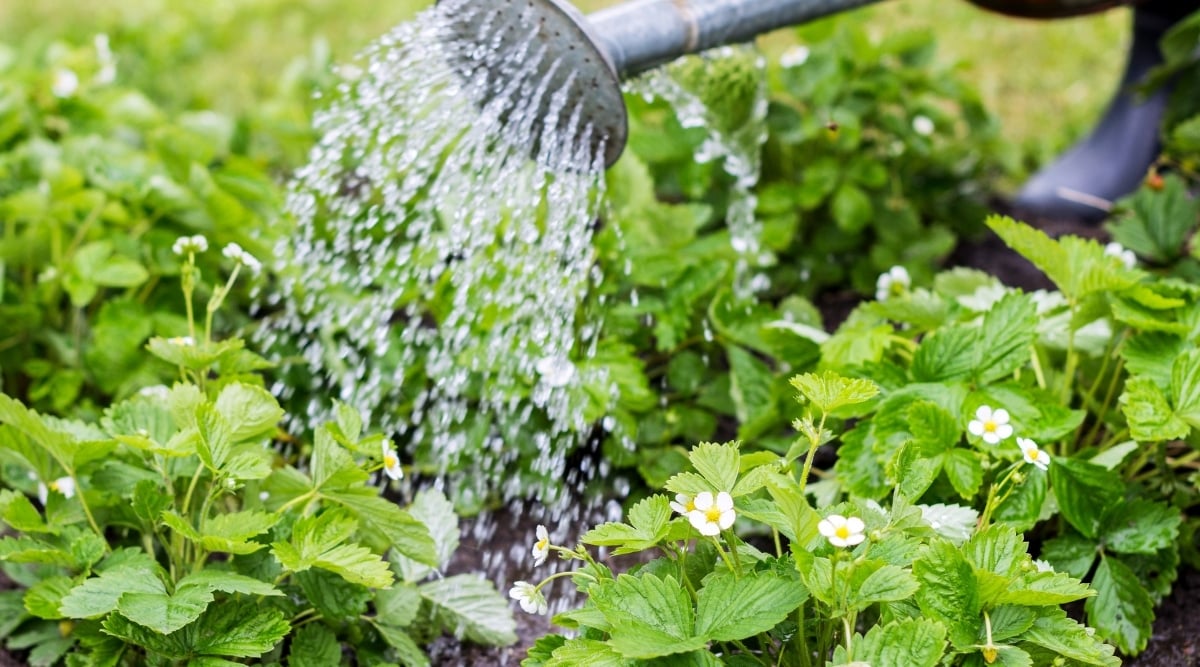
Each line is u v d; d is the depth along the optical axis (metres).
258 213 1.91
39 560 1.54
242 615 1.53
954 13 2.80
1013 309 1.61
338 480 1.54
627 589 1.46
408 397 1.76
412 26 1.69
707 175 1.89
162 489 1.59
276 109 2.05
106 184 1.83
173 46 2.56
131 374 1.75
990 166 2.07
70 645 1.60
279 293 1.82
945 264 1.97
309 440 1.75
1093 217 2.03
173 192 1.80
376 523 1.55
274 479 1.57
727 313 1.74
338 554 1.51
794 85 1.97
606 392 1.69
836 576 1.45
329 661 1.55
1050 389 1.67
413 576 1.60
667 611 1.45
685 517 1.48
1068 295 1.63
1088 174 2.05
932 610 1.46
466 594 1.60
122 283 1.76
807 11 1.71
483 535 1.71
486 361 1.71
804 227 1.96
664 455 1.72
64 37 2.28
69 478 1.59
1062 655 1.49
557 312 1.72
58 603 1.53
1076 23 2.73
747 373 1.72
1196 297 1.63
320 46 2.06
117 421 1.59
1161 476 1.64
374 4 3.02
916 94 1.99
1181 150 1.88
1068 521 1.60
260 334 1.80
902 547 1.47
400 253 1.75
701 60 1.77
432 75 1.68
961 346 1.62
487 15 1.63
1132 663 1.58
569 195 1.67
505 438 1.72
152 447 1.53
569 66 1.62
